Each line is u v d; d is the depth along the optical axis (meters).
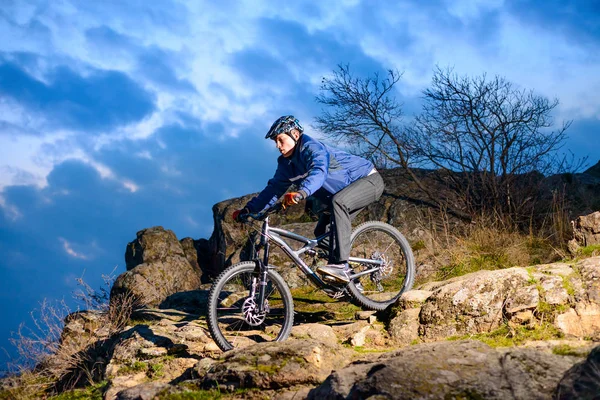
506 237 7.82
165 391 3.73
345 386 3.28
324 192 5.27
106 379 4.84
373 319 5.19
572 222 6.26
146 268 8.94
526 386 2.98
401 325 4.84
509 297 4.54
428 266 7.42
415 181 9.75
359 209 5.33
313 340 4.20
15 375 5.83
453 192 9.36
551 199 8.96
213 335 4.55
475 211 8.86
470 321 4.57
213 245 10.19
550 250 7.51
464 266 7.26
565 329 4.24
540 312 4.39
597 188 8.99
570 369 2.96
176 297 7.52
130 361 4.96
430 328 4.68
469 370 3.18
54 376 5.82
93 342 6.20
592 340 4.04
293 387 3.74
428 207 9.23
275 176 5.21
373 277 5.73
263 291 4.76
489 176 9.17
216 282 4.62
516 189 8.92
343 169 5.22
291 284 7.64
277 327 5.23
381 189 5.33
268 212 4.94
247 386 3.76
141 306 8.15
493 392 2.94
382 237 6.78
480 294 4.64
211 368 3.96
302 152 4.96
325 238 5.38
